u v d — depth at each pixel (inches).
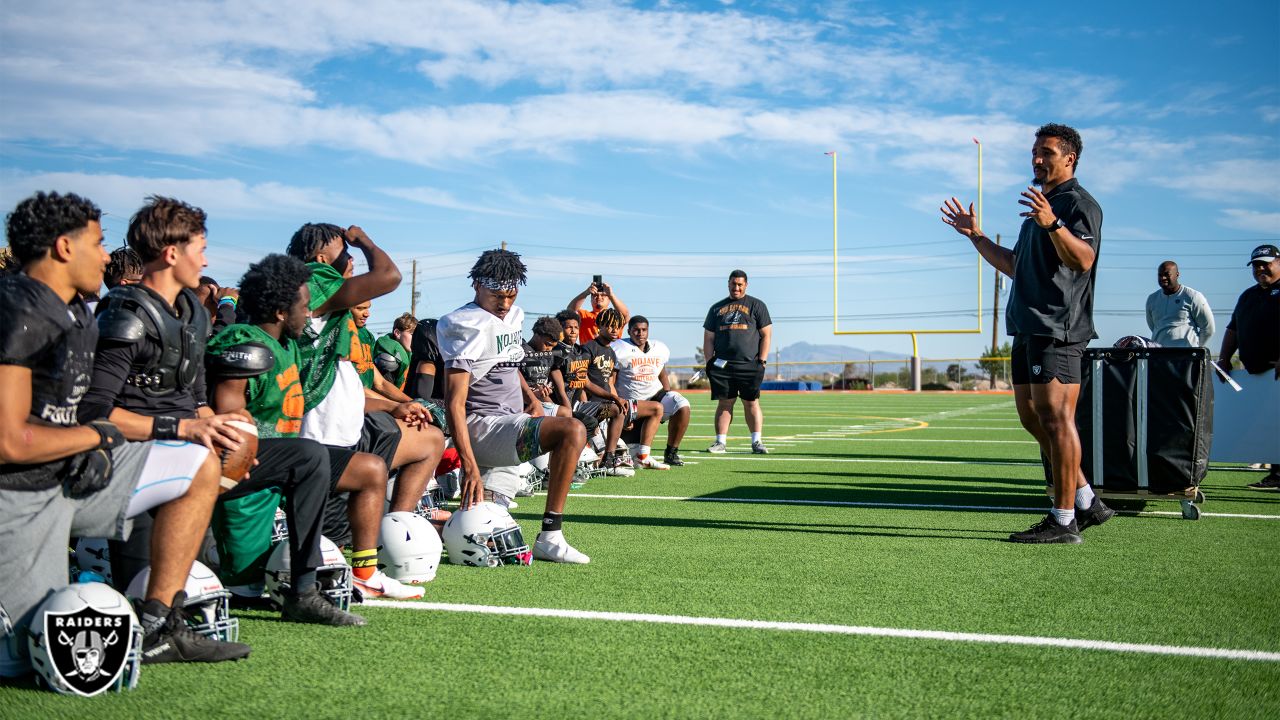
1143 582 164.6
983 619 139.3
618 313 346.6
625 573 171.2
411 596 151.3
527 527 227.5
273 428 142.3
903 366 1537.9
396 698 104.6
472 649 123.0
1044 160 204.5
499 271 187.5
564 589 158.4
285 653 121.0
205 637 116.4
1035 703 104.7
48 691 105.3
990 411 800.3
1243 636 131.1
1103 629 134.2
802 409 839.1
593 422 284.8
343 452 148.6
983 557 186.9
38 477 104.0
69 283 106.0
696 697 105.6
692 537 209.6
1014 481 316.8
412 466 178.5
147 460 111.4
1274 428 294.4
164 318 117.6
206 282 220.1
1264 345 294.4
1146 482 235.1
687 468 361.4
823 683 110.7
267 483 134.0
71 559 140.5
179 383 120.3
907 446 458.3
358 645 124.8
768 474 338.6
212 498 115.6
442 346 185.0
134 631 105.9
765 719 99.3
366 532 149.9
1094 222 198.8
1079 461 204.7
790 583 162.9
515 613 141.8
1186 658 121.1
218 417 117.4
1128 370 236.5
